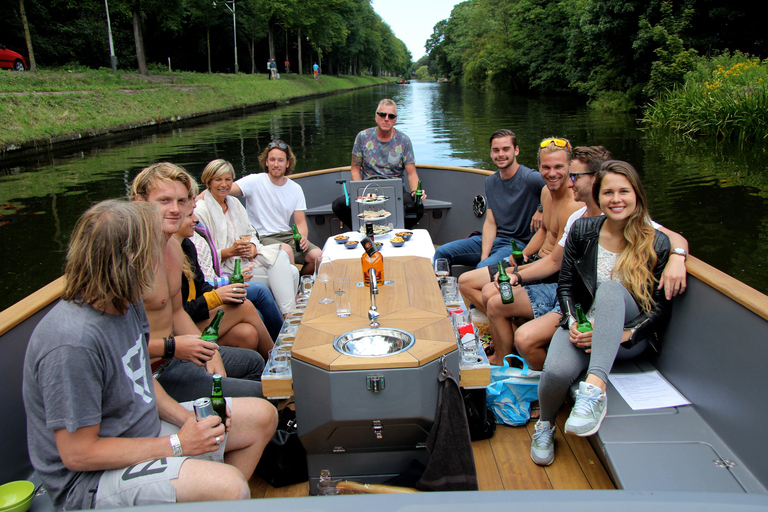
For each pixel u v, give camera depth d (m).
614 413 2.15
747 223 7.71
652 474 1.81
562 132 17.11
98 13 36.84
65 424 1.39
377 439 1.99
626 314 2.23
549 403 2.21
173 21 30.94
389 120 4.57
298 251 4.17
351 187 4.34
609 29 23.61
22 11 23.80
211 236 3.32
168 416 1.81
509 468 2.19
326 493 2.06
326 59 71.06
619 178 2.18
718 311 1.99
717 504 1.03
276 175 4.18
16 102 16.30
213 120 24.05
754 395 1.78
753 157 12.23
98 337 1.43
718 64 19.50
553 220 3.13
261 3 42.16
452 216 5.29
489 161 11.96
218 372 2.29
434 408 1.92
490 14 56.59
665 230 2.36
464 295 3.27
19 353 1.95
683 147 13.77
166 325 2.21
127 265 1.40
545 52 37.72
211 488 1.48
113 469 1.51
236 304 2.66
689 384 2.19
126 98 21.53
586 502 1.03
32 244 7.66
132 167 13.02
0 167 13.22
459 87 64.31
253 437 1.87
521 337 2.46
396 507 1.04
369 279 2.54
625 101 23.78
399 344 2.01
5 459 1.86
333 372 1.84
